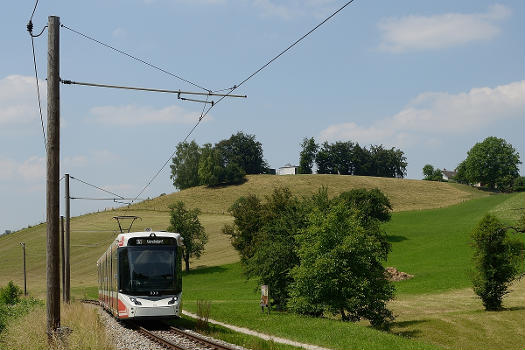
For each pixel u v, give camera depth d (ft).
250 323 100.89
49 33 55.26
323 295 113.29
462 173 591.37
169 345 57.06
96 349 49.52
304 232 118.93
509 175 482.69
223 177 547.08
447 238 297.74
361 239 114.42
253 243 222.07
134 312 74.28
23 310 105.70
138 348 55.77
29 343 55.72
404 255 269.44
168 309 75.51
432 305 164.86
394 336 80.84
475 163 496.23
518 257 157.28
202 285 249.96
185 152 549.95
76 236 376.68
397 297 183.52
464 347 110.42
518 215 330.95
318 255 112.06
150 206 471.62
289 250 132.36
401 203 456.86
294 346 69.05
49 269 54.80
